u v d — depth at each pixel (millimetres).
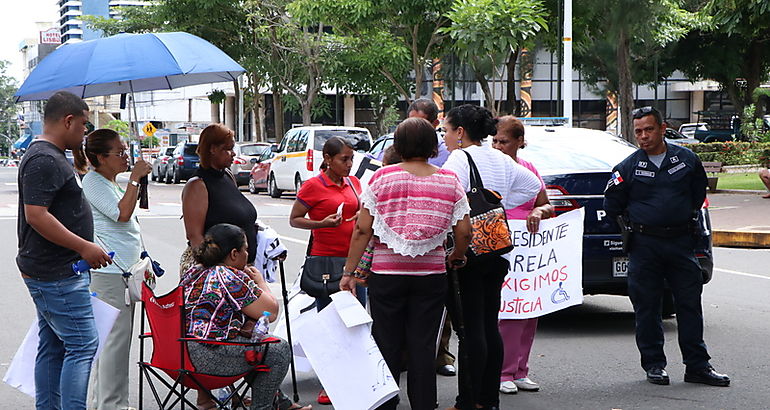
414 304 5211
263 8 36750
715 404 6160
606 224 8164
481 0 21625
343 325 5250
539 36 31344
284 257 5988
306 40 35375
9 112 140375
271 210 22484
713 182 24297
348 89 37094
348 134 25516
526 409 6102
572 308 9773
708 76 45906
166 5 37750
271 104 63531
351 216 6562
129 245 5742
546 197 6285
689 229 6652
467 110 5754
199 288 5086
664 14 30578
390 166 5211
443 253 5219
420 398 5172
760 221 17406
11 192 29188
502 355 5801
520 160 6344
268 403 5203
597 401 6273
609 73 35438
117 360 5801
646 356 6758
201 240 5773
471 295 5613
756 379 6809
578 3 29625
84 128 5113
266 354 5074
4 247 14984
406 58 32406
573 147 8594
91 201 5625
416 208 5094
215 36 38406
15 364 5449
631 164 6750
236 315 5078
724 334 8383
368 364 5215
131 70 5535
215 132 5773
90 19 41906
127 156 5805
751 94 44781
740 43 43688
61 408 5230
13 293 10672
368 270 5297
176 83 6754
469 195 5598
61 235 4910
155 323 5059
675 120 65438
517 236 6480
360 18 30188
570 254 6660
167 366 5078
